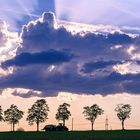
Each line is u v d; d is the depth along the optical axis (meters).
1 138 101.69
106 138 100.06
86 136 110.81
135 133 142.12
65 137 104.50
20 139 97.69
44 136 115.38
